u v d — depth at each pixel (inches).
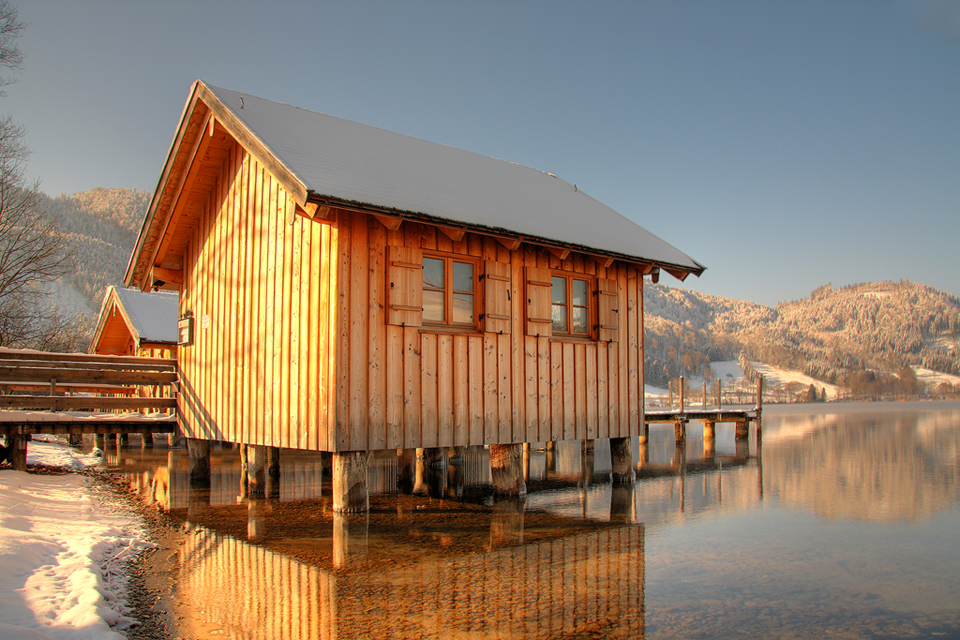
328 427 293.7
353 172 315.6
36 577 188.4
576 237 381.1
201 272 425.1
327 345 297.4
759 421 741.3
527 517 327.9
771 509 353.7
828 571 229.5
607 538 280.2
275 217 342.6
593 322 413.7
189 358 441.1
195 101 364.8
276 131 336.2
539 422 374.0
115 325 829.2
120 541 255.0
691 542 273.7
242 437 365.1
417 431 317.7
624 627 171.9
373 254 310.0
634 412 437.1
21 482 358.0
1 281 841.5
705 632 169.3
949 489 433.1
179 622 170.7
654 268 442.3
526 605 188.4
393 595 196.4
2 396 414.3
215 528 291.7
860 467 571.8
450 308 341.4
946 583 215.9
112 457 618.5
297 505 354.3
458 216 318.0
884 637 167.8
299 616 176.1
